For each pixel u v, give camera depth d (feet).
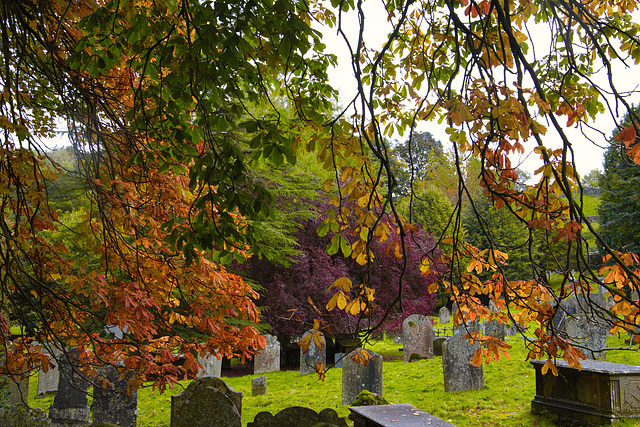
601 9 12.33
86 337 15.60
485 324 47.29
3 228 12.19
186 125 11.43
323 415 19.65
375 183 8.64
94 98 14.70
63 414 27.84
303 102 10.69
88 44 9.78
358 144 8.91
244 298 15.30
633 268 8.46
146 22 9.59
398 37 12.35
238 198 9.91
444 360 32.81
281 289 52.60
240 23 8.42
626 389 22.34
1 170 11.97
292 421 19.80
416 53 12.18
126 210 14.52
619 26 11.97
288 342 58.95
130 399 25.72
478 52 8.07
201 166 10.05
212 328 14.43
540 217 8.21
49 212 13.39
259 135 8.95
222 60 8.13
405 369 43.09
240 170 9.80
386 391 35.22
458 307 10.75
